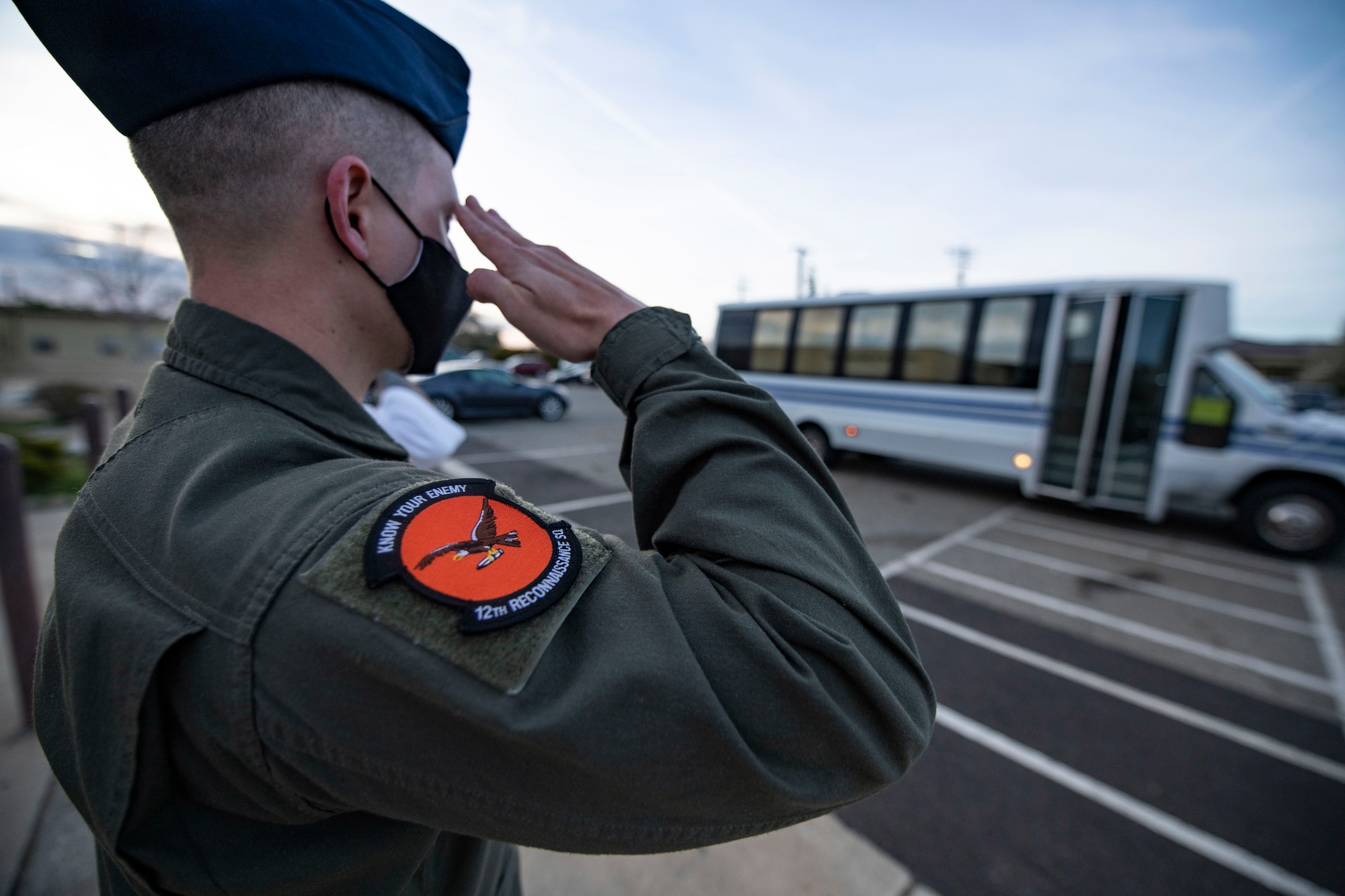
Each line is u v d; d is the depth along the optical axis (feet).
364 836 1.54
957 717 9.18
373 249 1.96
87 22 1.60
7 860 5.55
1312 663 11.32
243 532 1.41
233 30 1.65
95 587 1.47
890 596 1.82
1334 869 6.57
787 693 1.41
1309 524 17.54
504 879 2.70
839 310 26.94
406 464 1.77
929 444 24.34
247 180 1.77
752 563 1.58
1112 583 15.25
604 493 23.52
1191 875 6.45
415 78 2.02
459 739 1.29
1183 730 9.03
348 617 1.30
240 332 1.82
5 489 7.17
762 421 1.93
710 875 5.90
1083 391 20.92
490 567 1.44
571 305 2.13
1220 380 18.65
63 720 1.53
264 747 1.31
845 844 6.35
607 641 1.40
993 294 22.67
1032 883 6.29
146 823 1.40
